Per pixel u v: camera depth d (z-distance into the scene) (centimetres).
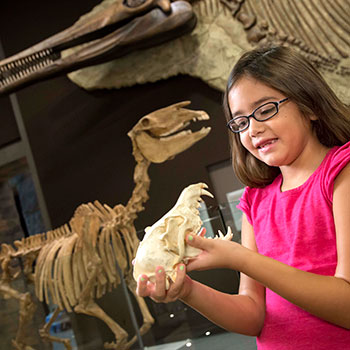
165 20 337
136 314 238
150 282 76
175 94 373
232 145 103
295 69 84
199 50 355
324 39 316
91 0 401
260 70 84
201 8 357
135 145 275
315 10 320
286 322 83
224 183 359
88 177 396
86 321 252
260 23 334
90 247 255
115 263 246
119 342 239
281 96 83
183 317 224
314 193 83
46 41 358
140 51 375
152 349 230
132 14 339
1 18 432
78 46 395
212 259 75
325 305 70
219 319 85
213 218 200
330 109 85
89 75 391
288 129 83
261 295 94
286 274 72
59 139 406
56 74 361
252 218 98
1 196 487
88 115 400
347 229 74
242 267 74
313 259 80
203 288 86
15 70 366
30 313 262
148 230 80
